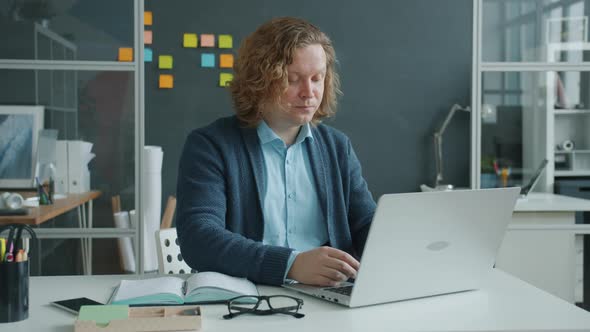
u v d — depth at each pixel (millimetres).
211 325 1085
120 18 2936
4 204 2803
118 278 1471
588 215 2955
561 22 3012
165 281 1292
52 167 2916
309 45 1559
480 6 2992
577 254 2957
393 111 4832
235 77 1685
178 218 1551
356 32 4777
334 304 1225
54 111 2922
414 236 1197
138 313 1109
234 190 1605
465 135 4863
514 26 3006
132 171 2943
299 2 4707
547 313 1165
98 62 2926
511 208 1316
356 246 1757
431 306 1214
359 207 1758
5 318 1114
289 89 1566
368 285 1192
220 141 1632
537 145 3033
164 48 4605
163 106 4625
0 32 2900
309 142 1690
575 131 3027
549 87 3023
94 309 1099
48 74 2916
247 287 1289
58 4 2918
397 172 4859
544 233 2939
